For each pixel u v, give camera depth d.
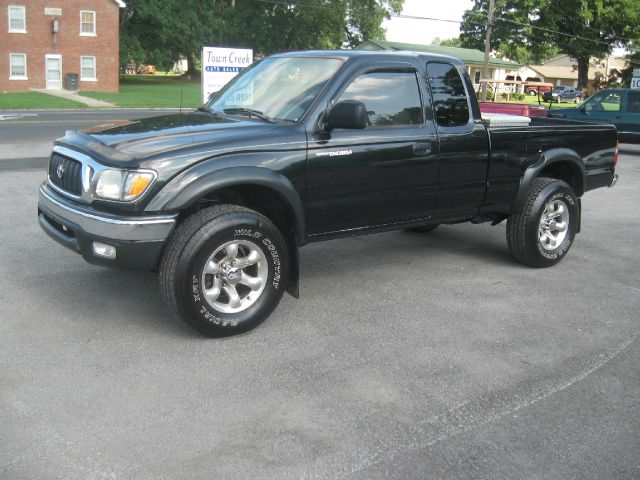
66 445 3.07
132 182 3.95
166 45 49.31
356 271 6.02
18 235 6.67
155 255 4.05
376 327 4.66
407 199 5.21
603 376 4.00
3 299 4.90
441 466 3.02
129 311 4.76
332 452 3.10
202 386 3.69
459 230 7.87
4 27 36.59
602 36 45.50
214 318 4.24
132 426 3.25
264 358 4.09
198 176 4.08
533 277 6.00
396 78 5.06
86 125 19.78
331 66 4.89
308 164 4.55
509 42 46.53
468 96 5.55
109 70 40.22
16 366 3.85
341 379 3.84
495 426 3.38
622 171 14.21
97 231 4.04
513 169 5.84
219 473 2.90
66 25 38.28
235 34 52.69
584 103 17.67
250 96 5.12
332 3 53.81
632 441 3.29
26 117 22.88
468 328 4.70
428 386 3.79
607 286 5.80
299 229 4.64
